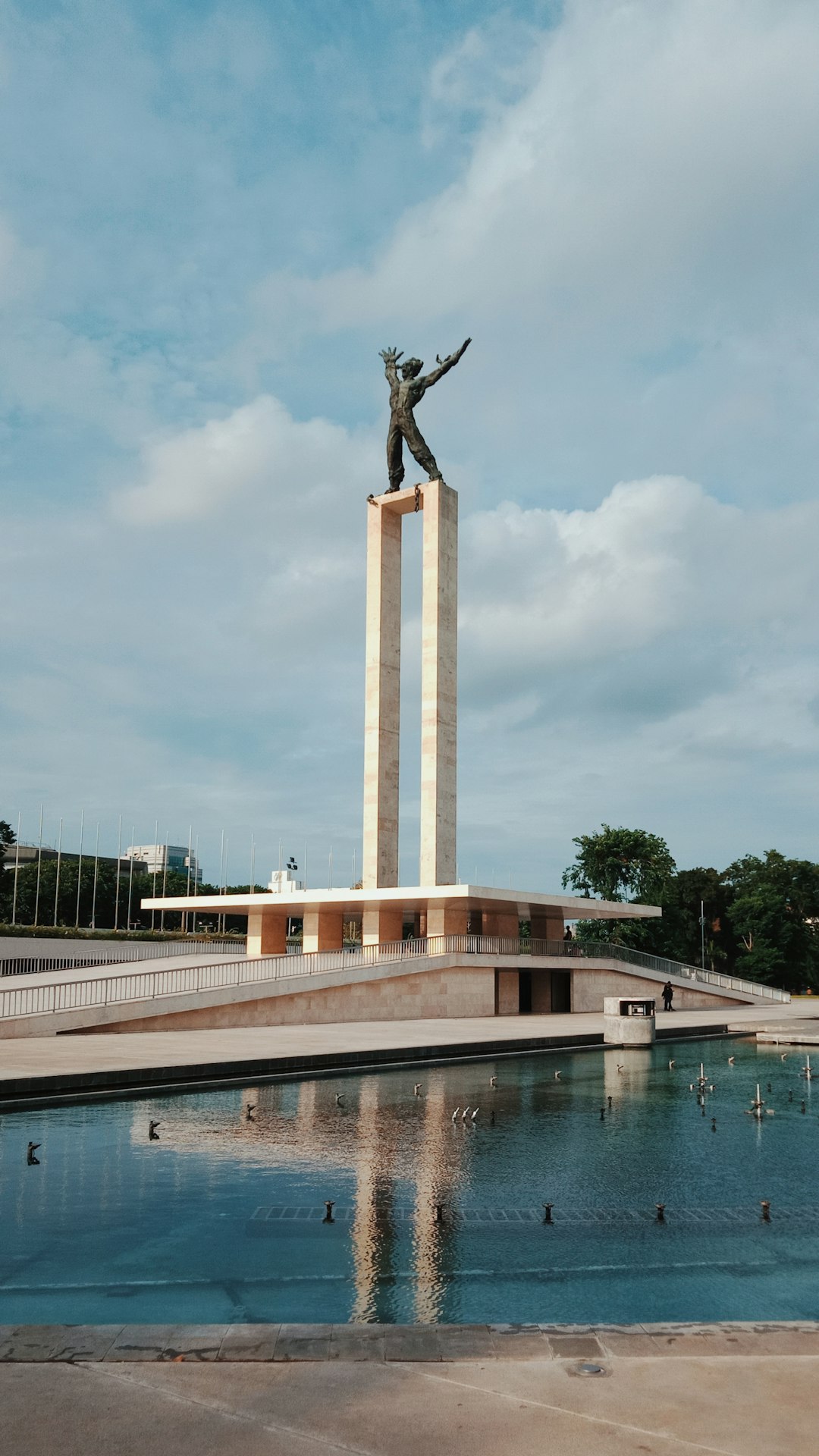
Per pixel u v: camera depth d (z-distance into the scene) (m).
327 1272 8.20
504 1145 14.27
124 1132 14.55
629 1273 8.35
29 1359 5.34
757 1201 11.10
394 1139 14.50
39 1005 29.42
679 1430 4.55
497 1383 5.04
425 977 41.62
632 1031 31.25
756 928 92.81
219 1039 26.70
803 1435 4.51
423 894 43.31
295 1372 5.18
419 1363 5.29
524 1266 8.52
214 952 62.91
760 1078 23.22
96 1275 8.08
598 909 52.56
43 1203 10.45
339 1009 37.19
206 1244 8.97
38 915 80.25
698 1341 5.59
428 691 48.25
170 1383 5.04
